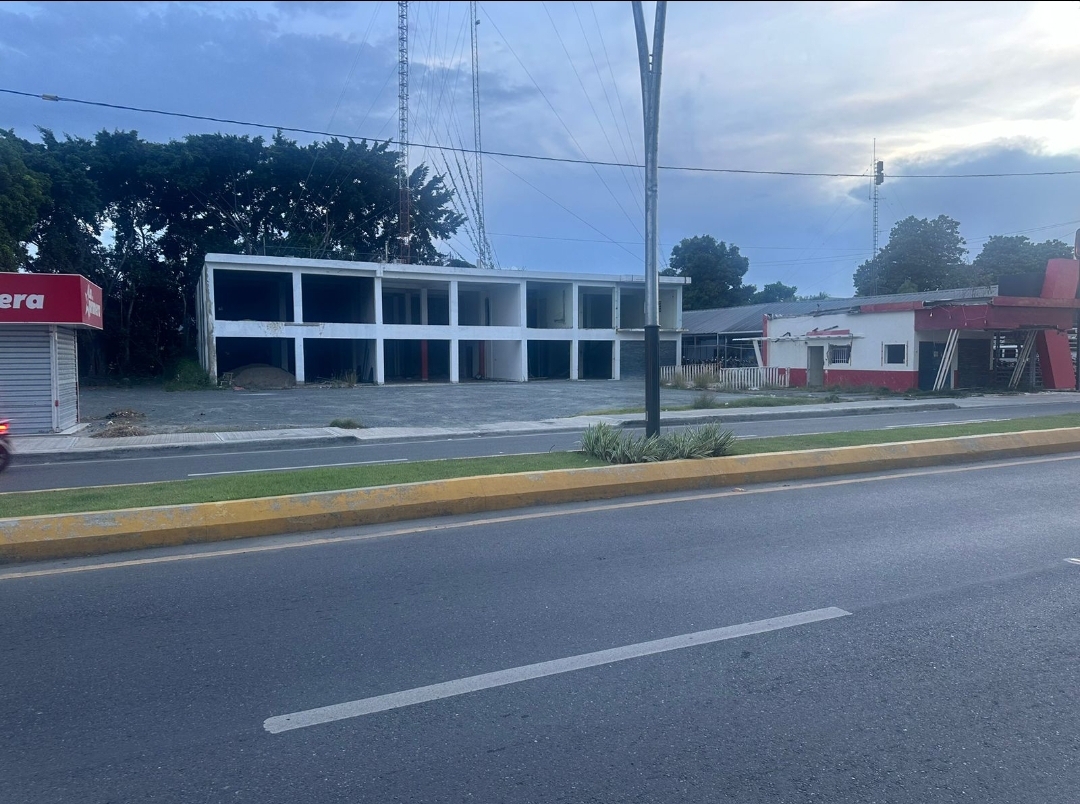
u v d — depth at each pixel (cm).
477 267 5019
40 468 1416
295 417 2380
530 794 351
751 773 368
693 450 1116
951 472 1133
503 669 474
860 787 357
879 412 2517
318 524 809
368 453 1571
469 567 676
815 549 728
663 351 5244
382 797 349
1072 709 429
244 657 493
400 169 5759
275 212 5653
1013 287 3600
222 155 5159
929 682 459
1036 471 1138
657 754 383
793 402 2770
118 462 1502
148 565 686
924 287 6794
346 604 586
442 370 5397
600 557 704
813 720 416
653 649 502
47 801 347
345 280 4781
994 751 387
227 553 721
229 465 1409
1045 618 557
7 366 1838
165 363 5256
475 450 1580
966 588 619
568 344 5319
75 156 4581
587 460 1127
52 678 465
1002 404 2745
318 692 446
